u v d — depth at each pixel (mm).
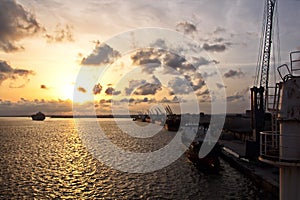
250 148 51500
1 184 44219
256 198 36000
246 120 105688
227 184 43062
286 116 15828
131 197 37312
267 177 38375
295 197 15672
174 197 37094
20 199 36812
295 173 15727
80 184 44375
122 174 51594
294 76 16109
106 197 37531
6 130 196875
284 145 15945
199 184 43625
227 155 61938
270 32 64750
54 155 78125
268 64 65500
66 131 189500
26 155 77688
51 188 42125
